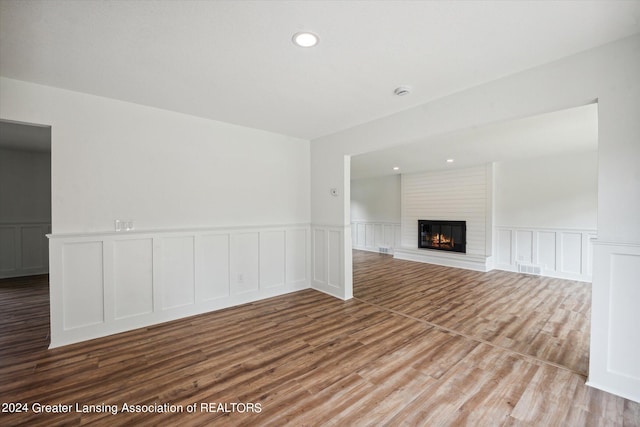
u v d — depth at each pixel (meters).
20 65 2.13
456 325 3.05
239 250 3.73
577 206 5.07
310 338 2.74
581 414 1.71
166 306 3.16
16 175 5.20
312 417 1.70
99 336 2.76
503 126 3.38
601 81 1.89
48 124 2.52
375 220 8.55
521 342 2.65
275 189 4.11
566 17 1.61
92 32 1.72
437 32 1.76
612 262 1.87
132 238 2.94
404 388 1.97
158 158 3.11
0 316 3.30
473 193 6.32
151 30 1.71
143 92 2.66
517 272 5.69
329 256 4.19
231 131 3.65
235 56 2.02
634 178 1.79
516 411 1.74
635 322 1.80
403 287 4.59
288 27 1.70
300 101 2.88
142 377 2.09
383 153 4.93
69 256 2.62
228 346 2.57
